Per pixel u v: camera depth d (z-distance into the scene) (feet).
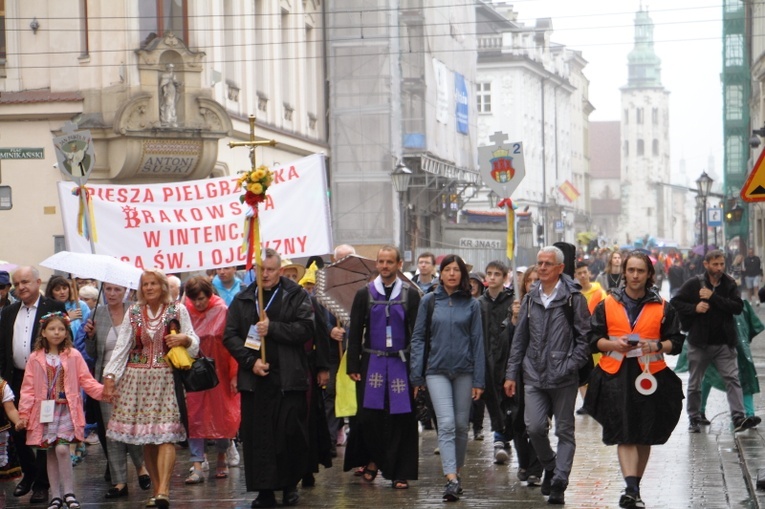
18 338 73.41
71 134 83.10
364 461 74.08
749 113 413.80
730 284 89.71
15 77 164.25
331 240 87.10
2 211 162.40
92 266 71.77
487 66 534.37
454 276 68.74
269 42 208.95
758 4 358.43
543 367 65.00
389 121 252.01
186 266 85.20
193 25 168.14
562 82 613.93
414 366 68.69
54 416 66.13
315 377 71.41
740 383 91.86
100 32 159.74
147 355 66.64
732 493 65.87
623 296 63.05
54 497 66.39
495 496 67.72
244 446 66.23
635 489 61.57
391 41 252.62
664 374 62.28
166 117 160.35
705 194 294.87
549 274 65.41
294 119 225.56
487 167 86.22
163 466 65.77
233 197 85.87
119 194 84.69
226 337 67.21
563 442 65.10
